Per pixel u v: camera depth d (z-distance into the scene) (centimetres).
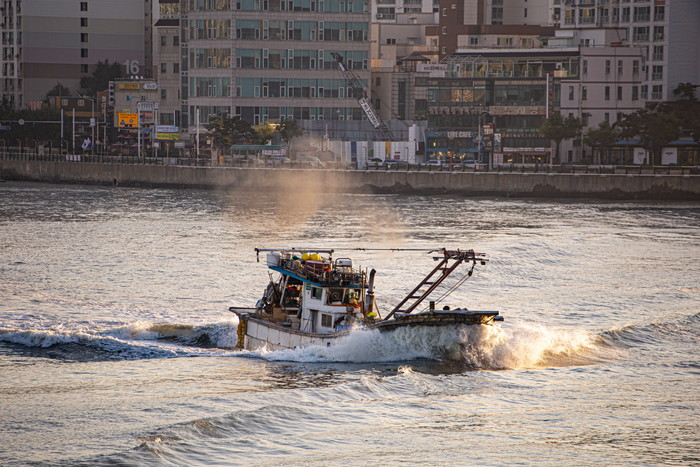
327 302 8956
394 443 6762
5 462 6388
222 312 11412
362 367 8544
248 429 6944
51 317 11019
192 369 8650
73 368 8769
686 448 6831
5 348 9519
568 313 11600
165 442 6650
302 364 8688
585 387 8219
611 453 6700
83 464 6331
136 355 9238
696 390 8219
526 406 7675
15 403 7638
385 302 11994
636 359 9244
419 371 8462
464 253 8844
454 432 7012
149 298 12256
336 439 6806
